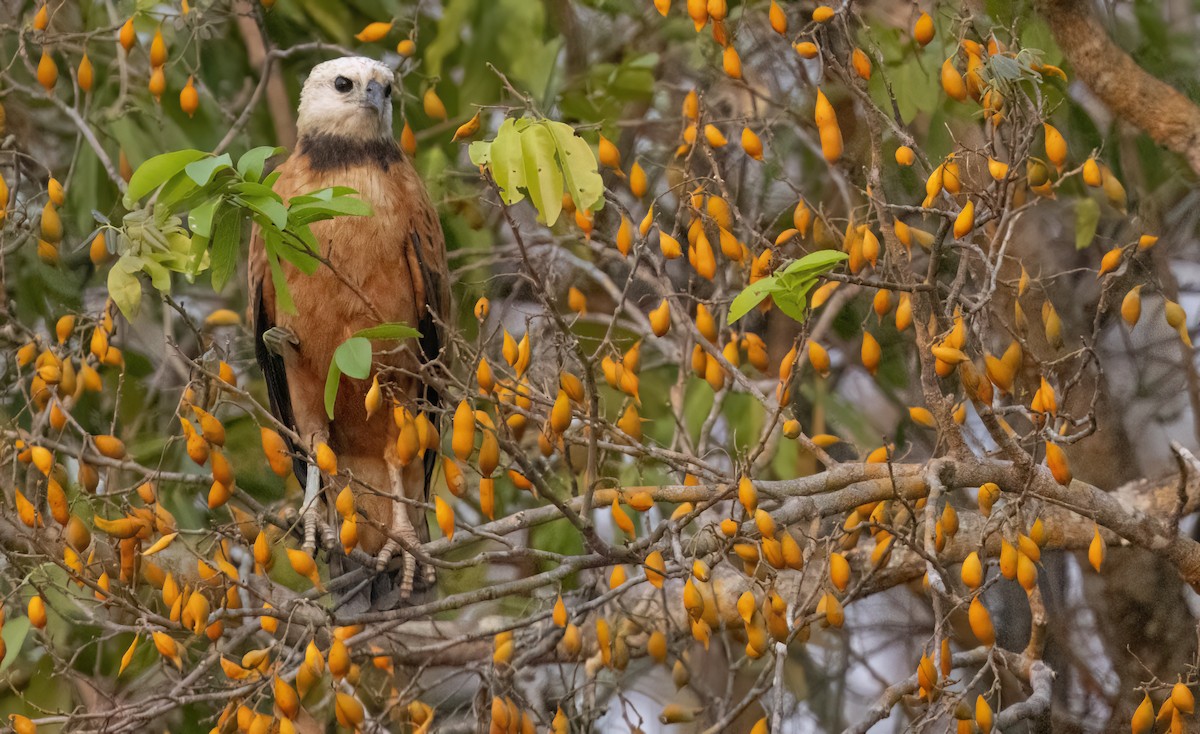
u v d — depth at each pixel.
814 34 8.46
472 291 11.87
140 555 8.73
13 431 9.44
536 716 9.51
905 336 12.41
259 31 12.62
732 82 10.57
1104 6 11.72
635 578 7.92
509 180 7.64
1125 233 11.85
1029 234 11.44
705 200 8.86
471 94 11.95
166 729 9.80
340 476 10.50
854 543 8.78
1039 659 8.87
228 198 7.08
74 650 9.98
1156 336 12.00
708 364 8.93
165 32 11.55
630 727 9.22
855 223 9.29
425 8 12.91
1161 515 10.53
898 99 10.52
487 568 11.44
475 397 7.75
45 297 11.66
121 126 11.66
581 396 8.06
